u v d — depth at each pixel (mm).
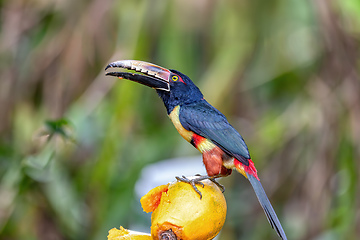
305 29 11695
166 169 13094
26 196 11016
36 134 9656
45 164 10367
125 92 11062
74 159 11203
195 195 6668
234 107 12305
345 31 10930
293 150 11617
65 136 9203
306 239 11156
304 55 11859
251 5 11367
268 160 11922
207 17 11148
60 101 11273
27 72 11469
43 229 11391
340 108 11094
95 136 11102
